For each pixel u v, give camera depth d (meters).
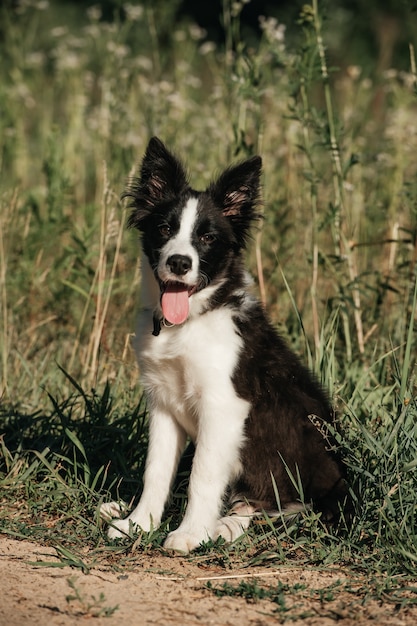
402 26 16.61
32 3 12.34
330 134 7.71
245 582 4.78
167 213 6.02
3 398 7.31
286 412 5.82
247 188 6.17
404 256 8.39
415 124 9.60
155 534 5.38
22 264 9.16
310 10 7.62
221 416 5.64
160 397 6.00
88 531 5.58
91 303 8.72
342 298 7.49
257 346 5.84
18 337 8.59
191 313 5.79
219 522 5.69
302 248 8.90
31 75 12.96
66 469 6.27
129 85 10.42
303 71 7.64
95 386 7.38
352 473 5.79
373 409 6.35
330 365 6.62
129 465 6.49
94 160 11.52
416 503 5.33
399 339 7.73
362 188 9.62
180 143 9.85
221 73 9.83
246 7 20.23
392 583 4.84
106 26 11.18
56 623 4.25
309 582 4.90
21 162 11.52
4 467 6.50
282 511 5.85
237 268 6.06
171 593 4.69
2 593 4.56
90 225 9.38
